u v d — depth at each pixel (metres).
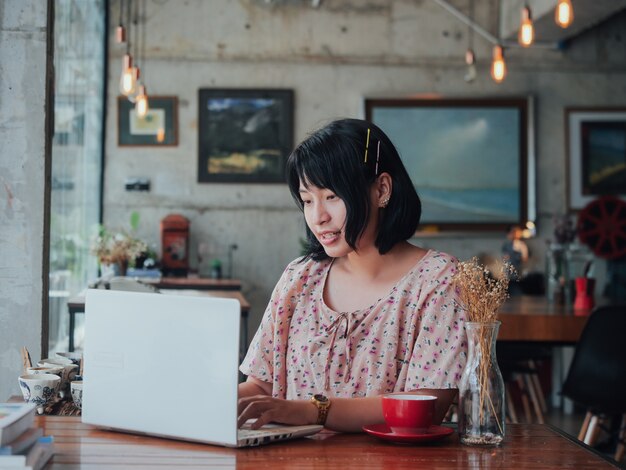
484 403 1.67
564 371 6.89
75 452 1.55
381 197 1.91
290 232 8.06
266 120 8.04
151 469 1.44
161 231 7.67
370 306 1.92
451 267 1.91
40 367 2.31
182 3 8.02
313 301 1.99
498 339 4.26
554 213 8.13
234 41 8.05
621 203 7.81
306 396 1.94
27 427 1.46
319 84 8.11
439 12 8.17
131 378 1.68
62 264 5.31
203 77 8.02
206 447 1.60
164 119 7.95
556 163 8.18
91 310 1.73
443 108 8.05
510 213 8.04
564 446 1.68
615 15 8.23
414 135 8.04
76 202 5.94
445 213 8.02
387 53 8.16
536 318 4.25
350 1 8.15
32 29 3.01
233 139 8.01
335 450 1.61
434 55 8.16
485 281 1.69
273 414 1.70
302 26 8.11
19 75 3.00
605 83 8.23
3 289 2.99
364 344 1.92
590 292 4.75
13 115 3.00
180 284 6.58
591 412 4.08
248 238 8.03
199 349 1.60
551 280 5.14
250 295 8.03
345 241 1.88
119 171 7.91
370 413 1.77
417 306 1.89
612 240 7.78
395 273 1.95
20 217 3.00
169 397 1.63
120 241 6.41
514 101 8.07
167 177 7.95
